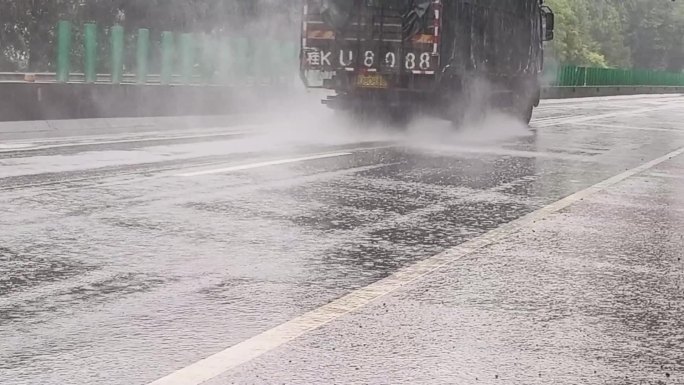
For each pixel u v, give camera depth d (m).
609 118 29.73
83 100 17.19
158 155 12.64
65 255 6.39
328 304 5.43
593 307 5.54
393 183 10.79
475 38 18.75
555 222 8.60
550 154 15.49
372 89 17.69
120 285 5.67
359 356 4.49
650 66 123.00
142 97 18.56
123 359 4.34
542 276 6.32
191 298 5.45
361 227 7.92
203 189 9.59
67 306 5.18
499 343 4.76
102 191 9.20
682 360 4.59
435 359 4.47
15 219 7.59
